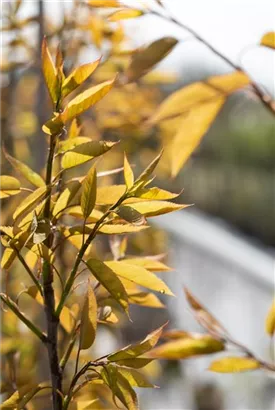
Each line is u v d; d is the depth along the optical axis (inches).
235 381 192.4
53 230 43.8
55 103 43.4
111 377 42.3
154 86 102.3
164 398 185.8
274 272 219.9
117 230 42.4
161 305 49.6
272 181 372.5
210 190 352.8
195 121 58.4
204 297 224.2
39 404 59.8
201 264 225.3
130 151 103.3
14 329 72.2
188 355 55.7
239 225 368.2
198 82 57.4
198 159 344.2
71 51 79.7
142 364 42.9
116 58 74.7
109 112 94.9
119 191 44.0
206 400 186.7
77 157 42.5
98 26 71.8
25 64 78.7
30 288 46.3
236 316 221.1
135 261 48.9
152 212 42.6
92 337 42.7
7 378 54.5
